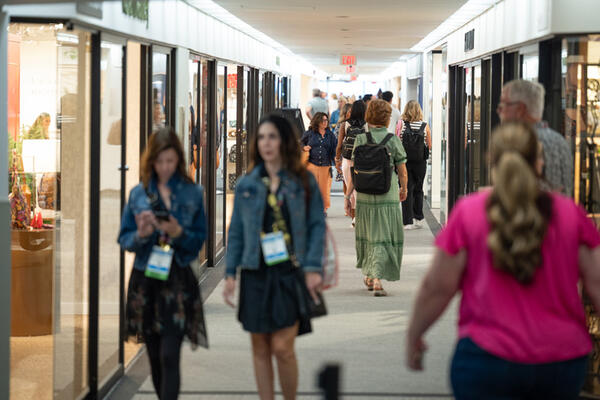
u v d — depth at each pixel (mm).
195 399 9523
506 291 5191
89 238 9625
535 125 8320
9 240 7754
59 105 9820
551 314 5219
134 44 11539
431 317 5500
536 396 5285
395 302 14828
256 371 8258
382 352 11578
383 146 14695
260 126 8062
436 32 25344
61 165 9883
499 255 5121
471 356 5234
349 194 15844
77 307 9594
